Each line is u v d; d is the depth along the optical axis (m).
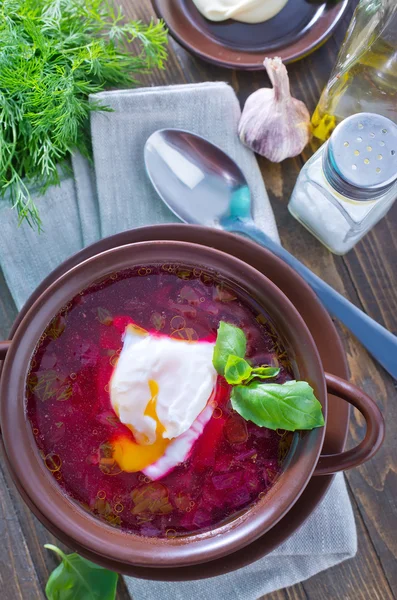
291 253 0.55
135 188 0.53
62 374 0.44
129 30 0.52
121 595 0.52
